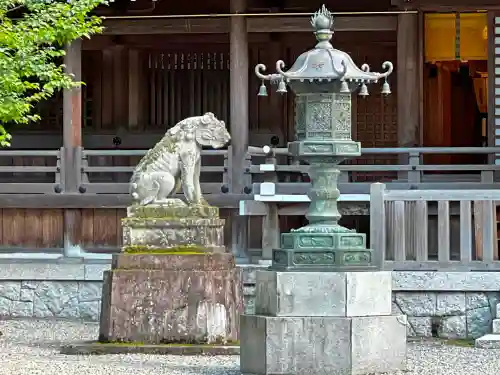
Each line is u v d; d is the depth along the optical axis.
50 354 17.88
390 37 28.00
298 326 14.53
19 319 23.31
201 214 18.59
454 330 20.81
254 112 28.58
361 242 15.02
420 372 15.52
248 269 22.55
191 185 18.86
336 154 15.02
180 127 19.00
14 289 23.70
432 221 23.03
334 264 14.73
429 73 27.38
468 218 20.66
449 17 25.47
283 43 28.36
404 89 24.39
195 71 28.86
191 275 18.19
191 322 18.12
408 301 20.95
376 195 20.70
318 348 14.52
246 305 22.52
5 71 18.48
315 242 14.84
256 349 14.80
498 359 17.28
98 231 24.55
